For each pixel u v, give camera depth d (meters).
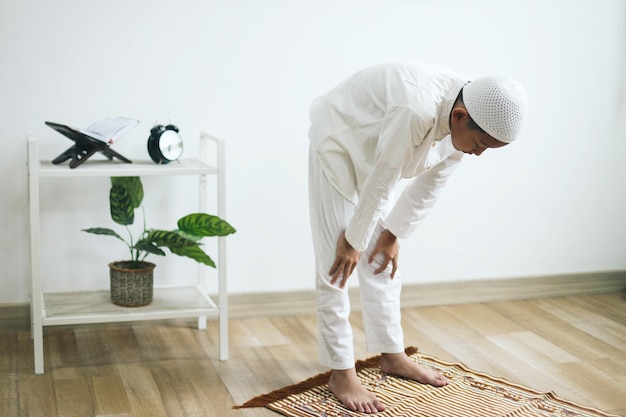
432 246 3.26
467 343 2.80
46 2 2.68
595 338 2.89
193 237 2.63
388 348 2.38
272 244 3.05
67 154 2.52
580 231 3.47
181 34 2.83
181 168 2.51
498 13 3.18
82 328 2.84
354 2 3.00
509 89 1.90
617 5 3.33
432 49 3.12
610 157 3.45
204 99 2.89
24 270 2.80
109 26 2.75
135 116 2.83
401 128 1.93
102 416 2.13
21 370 2.44
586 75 3.34
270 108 2.97
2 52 2.66
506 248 3.37
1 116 2.70
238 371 2.49
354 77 2.17
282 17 2.92
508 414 2.17
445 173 2.22
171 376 2.43
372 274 2.35
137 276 2.58
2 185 2.73
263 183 3.01
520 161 3.32
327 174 2.13
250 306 3.04
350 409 2.18
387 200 2.02
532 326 3.01
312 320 3.04
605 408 2.27
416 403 2.23
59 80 2.73
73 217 2.82
